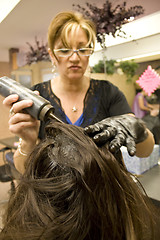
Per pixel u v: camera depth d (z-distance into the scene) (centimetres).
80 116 76
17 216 34
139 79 131
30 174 38
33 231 31
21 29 183
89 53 72
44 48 205
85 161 34
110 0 118
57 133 41
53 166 36
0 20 161
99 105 78
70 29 66
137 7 113
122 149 111
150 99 127
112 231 33
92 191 33
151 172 108
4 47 268
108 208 33
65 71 72
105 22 117
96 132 40
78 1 121
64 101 78
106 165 35
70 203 33
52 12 139
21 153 53
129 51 128
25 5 126
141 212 38
